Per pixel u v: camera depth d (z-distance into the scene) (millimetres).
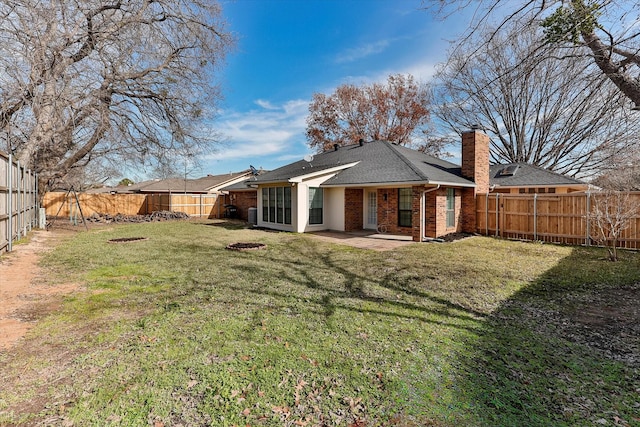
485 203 12609
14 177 9609
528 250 9422
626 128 6902
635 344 3564
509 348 3455
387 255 8742
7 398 2564
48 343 3504
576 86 5789
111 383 2789
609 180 14352
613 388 2760
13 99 10289
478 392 2684
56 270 6852
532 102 16172
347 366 3084
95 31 12273
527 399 2604
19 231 10219
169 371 2977
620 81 4867
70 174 19578
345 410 2480
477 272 6801
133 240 11578
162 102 15938
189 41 15430
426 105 26672
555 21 4539
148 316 4297
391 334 3783
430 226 11734
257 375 2926
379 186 12398
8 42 9508
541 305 4816
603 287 5738
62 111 11547
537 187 14281
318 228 14391
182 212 23672
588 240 10203
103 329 3877
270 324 4055
